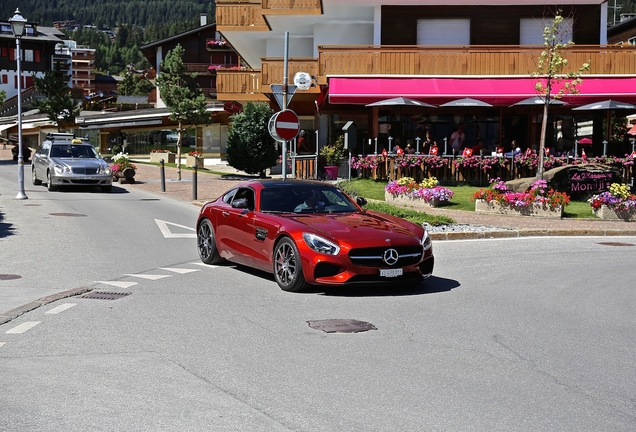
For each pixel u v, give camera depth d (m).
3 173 37.34
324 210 11.27
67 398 5.60
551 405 5.53
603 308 9.28
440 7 32.09
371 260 9.73
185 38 70.06
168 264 12.62
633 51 29.11
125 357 6.76
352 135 29.77
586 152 31.11
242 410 5.35
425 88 29.05
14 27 23.70
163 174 27.78
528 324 8.33
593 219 19.84
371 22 34.69
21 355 6.80
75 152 28.84
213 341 7.38
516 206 20.25
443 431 4.96
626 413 5.37
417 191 21.80
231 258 11.88
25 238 15.44
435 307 9.23
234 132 33.25
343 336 7.63
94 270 11.89
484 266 12.76
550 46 26.12
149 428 4.98
